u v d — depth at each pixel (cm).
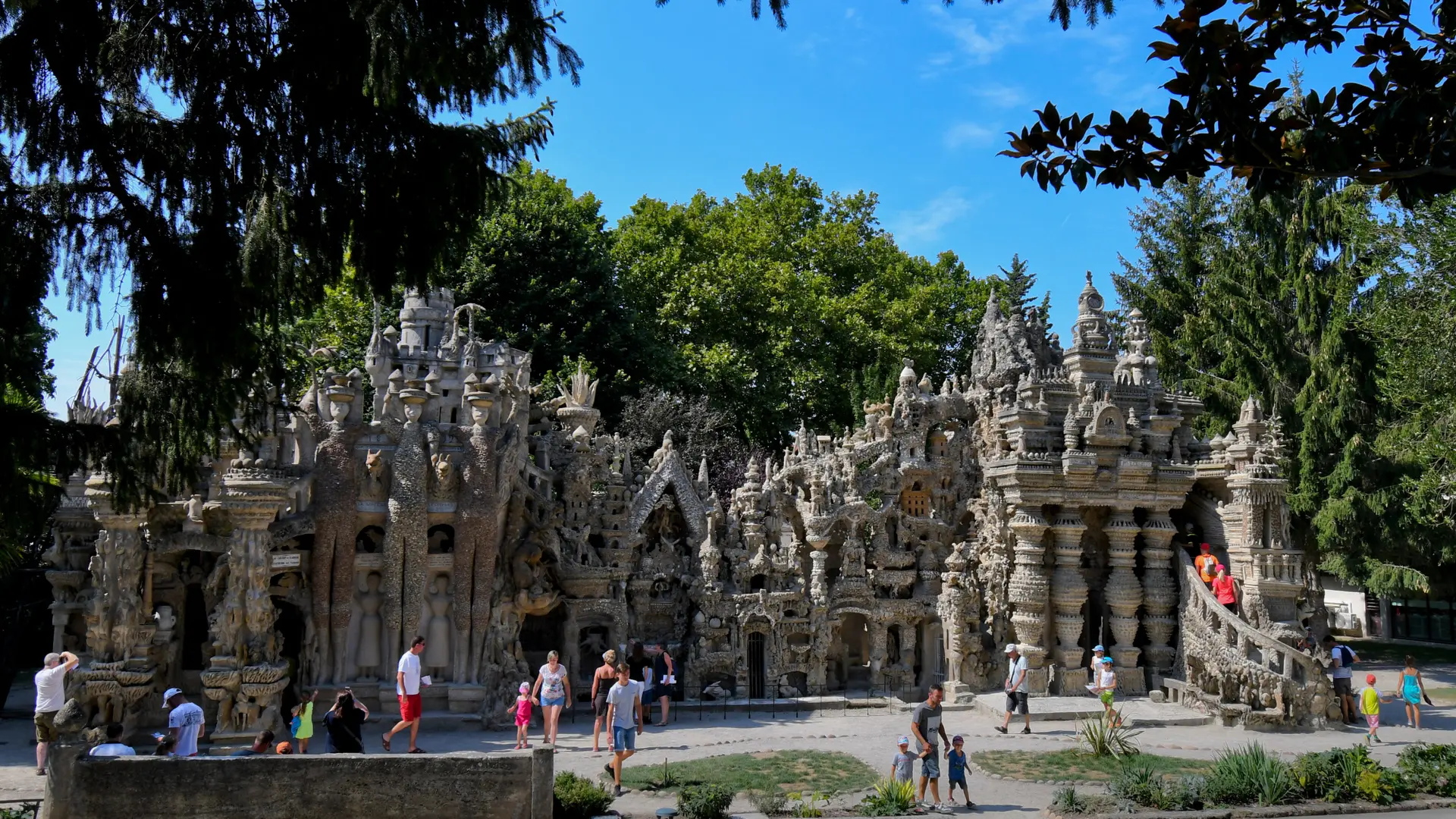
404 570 2394
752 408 5194
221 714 2058
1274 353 4356
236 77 1225
